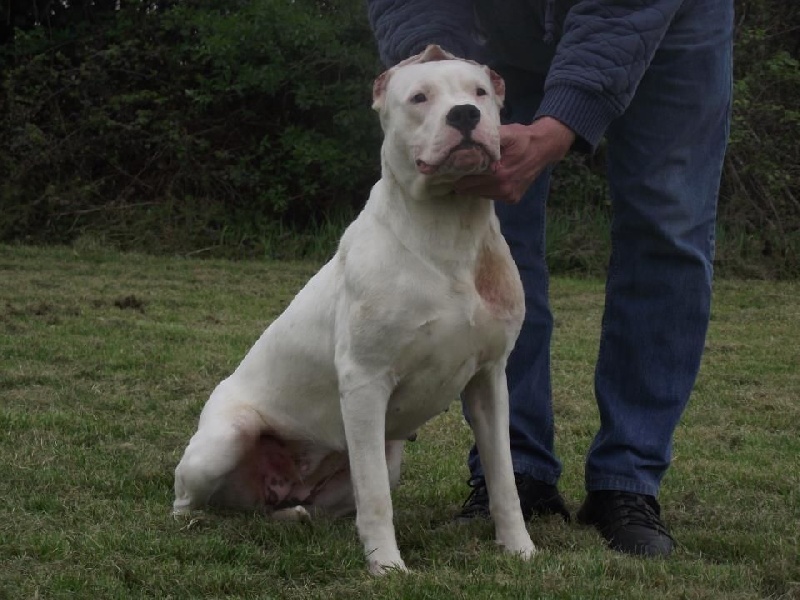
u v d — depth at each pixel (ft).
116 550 11.75
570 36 11.84
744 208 50.08
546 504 14.07
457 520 13.53
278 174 52.37
